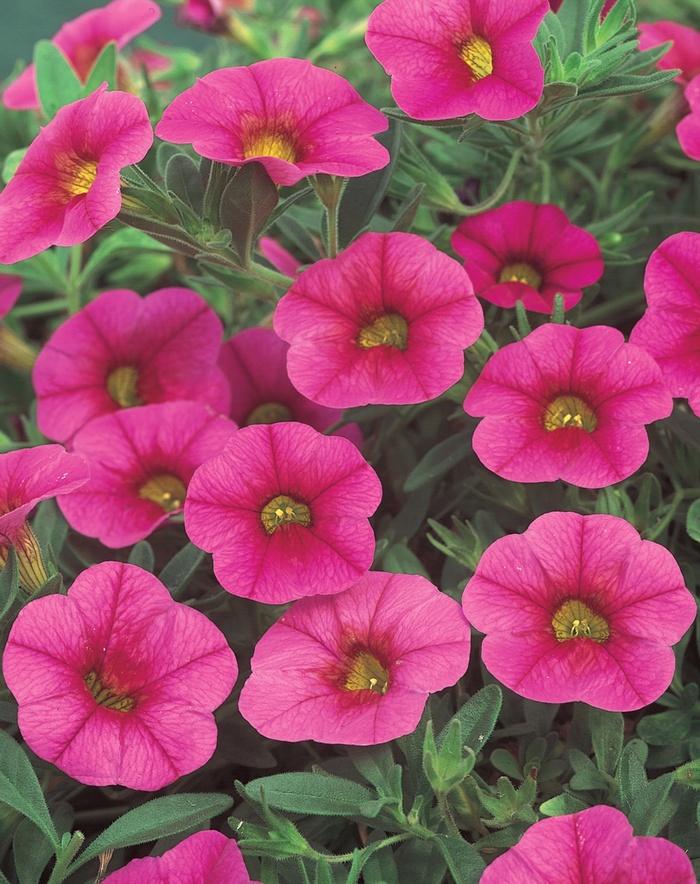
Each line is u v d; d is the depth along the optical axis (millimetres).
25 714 350
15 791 355
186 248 393
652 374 374
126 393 424
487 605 359
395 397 375
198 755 353
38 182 380
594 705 352
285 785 357
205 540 366
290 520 371
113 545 395
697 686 383
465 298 378
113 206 365
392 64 384
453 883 371
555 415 380
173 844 367
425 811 361
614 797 365
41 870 362
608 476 369
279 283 398
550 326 378
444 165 464
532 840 341
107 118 374
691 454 403
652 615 357
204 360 419
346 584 363
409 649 360
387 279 381
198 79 383
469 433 401
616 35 404
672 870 339
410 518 409
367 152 377
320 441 371
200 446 403
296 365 379
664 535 399
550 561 361
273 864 357
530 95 375
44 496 367
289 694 360
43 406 420
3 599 371
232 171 385
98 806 396
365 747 364
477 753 366
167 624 360
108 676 359
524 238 408
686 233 381
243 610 390
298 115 384
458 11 385
